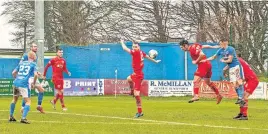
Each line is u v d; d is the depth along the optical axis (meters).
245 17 118.38
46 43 137.62
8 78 85.88
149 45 89.94
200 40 117.50
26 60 35.94
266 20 118.81
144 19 131.00
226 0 122.62
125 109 50.12
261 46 110.12
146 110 49.00
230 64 38.97
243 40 109.62
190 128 30.94
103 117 39.09
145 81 84.38
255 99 80.44
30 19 138.38
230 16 116.50
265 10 119.38
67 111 46.78
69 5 136.50
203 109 51.47
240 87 38.66
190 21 128.12
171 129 30.31
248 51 109.88
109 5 133.00
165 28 129.50
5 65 91.69
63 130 29.30
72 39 132.25
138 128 30.77
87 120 36.25
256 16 120.00
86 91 84.38
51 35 137.88
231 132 28.95
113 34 132.38
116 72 89.56
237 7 122.50
